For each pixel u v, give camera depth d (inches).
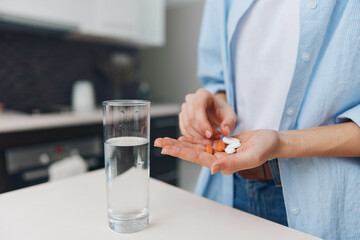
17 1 49.0
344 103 18.6
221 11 23.1
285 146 16.8
